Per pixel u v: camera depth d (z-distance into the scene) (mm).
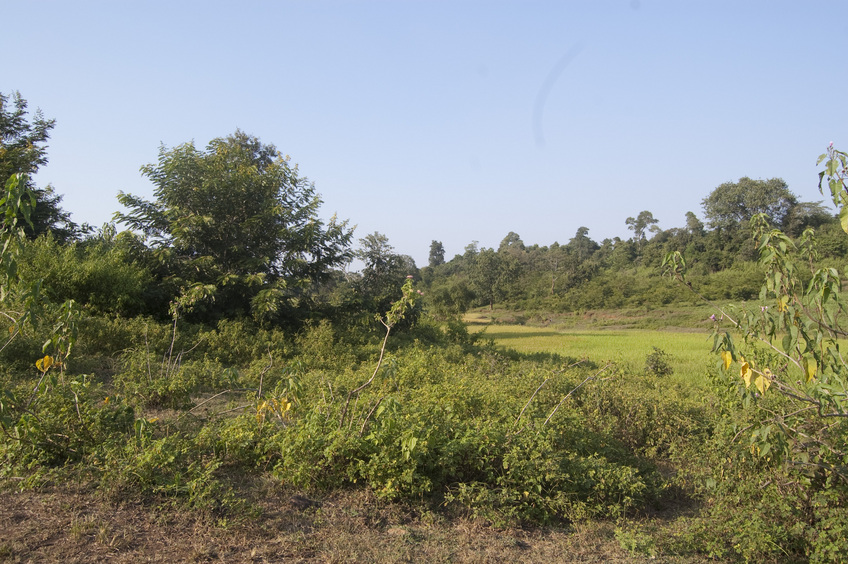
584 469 5496
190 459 5430
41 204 18016
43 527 4008
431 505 5031
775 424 4559
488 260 72938
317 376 9406
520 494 5070
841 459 4652
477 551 4309
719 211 61031
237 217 17453
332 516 4672
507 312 65125
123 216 16281
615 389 8328
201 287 14484
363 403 6328
